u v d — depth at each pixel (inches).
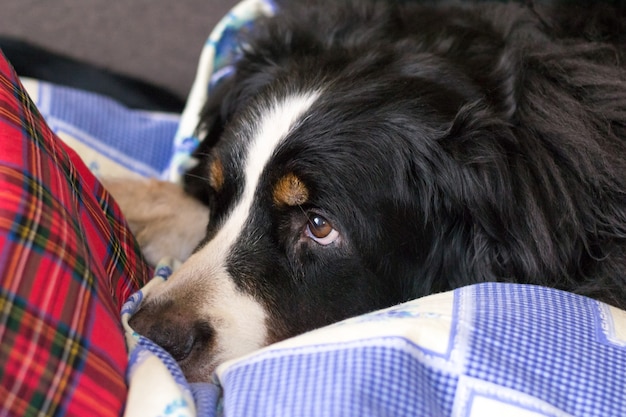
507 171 69.3
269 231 70.9
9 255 44.6
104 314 50.4
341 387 45.3
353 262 69.7
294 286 69.7
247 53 92.8
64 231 49.4
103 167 102.2
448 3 97.2
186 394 48.9
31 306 44.3
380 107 71.0
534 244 68.8
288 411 45.0
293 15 95.0
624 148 71.6
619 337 53.2
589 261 70.5
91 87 124.3
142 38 124.9
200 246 75.0
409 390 45.9
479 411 46.7
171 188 93.2
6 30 124.3
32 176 50.1
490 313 52.4
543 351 49.8
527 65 77.4
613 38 86.7
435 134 69.9
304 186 69.4
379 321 50.9
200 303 67.0
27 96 59.9
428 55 76.1
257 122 74.1
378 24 87.3
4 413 41.0
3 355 41.9
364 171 69.6
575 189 70.6
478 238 70.9
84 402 45.1
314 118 71.2
